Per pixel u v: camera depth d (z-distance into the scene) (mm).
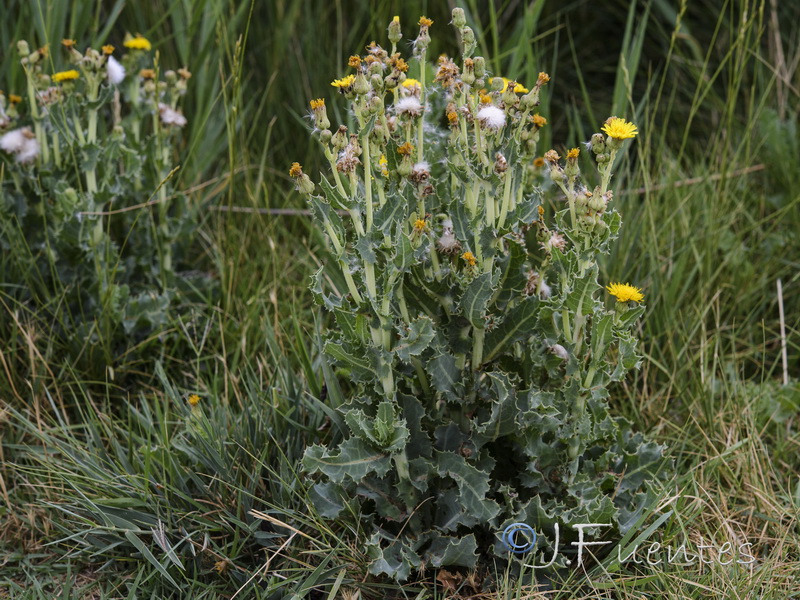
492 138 2633
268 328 3541
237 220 4484
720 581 2877
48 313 3748
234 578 2895
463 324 2754
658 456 3102
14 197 3760
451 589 2820
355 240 2695
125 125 3924
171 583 2910
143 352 3771
